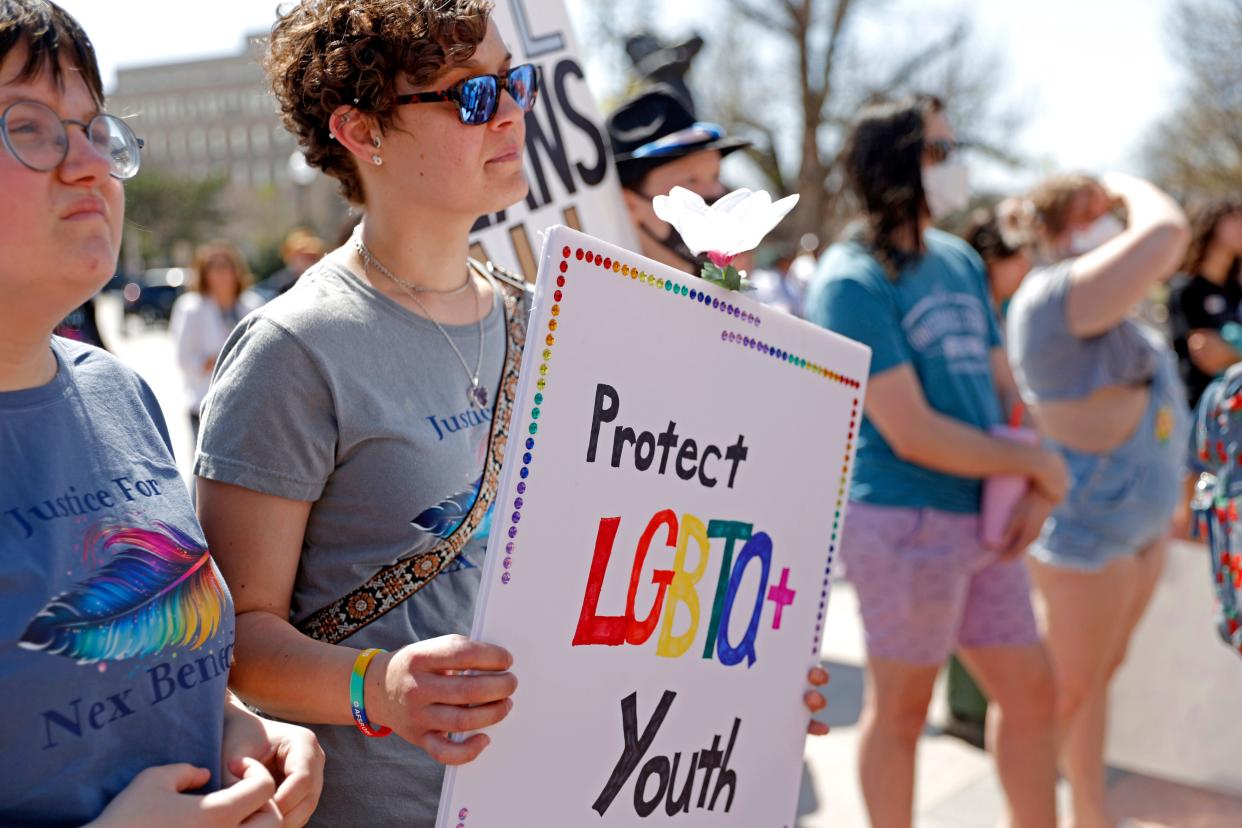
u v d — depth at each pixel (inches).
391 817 63.3
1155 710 142.6
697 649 61.9
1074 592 131.9
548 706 54.6
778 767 68.8
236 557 59.6
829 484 69.5
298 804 53.1
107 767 47.1
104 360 54.3
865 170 112.7
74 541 47.1
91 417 50.7
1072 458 132.3
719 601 63.0
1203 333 190.1
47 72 46.5
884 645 111.4
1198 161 952.3
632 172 107.7
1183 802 152.4
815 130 971.9
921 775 157.3
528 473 52.8
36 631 44.8
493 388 67.8
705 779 63.7
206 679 52.0
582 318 54.1
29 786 44.6
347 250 66.9
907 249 112.3
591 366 54.6
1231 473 87.0
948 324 112.9
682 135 108.0
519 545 52.7
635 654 58.4
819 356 67.4
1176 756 141.6
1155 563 137.6
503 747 53.3
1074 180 137.9
